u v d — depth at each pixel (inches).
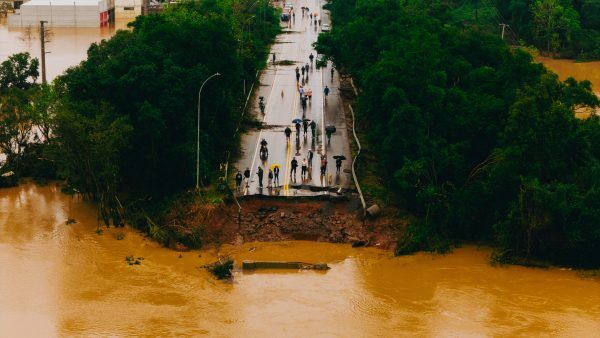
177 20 4281.5
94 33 7347.4
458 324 2306.8
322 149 3567.9
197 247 2822.3
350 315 2349.9
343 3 6136.8
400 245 2837.1
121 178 3134.8
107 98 3129.9
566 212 2706.7
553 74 3198.8
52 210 3120.1
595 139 3002.0
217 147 3462.1
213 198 2992.1
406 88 3208.7
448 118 3137.3
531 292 2541.8
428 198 2906.0
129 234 2898.6
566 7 7017.7
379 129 3198.8
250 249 2834.6
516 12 7116.1
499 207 2906.0
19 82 4566.9
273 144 3636.8
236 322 2284.7
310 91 4323.3
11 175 3405.5
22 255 2679.6
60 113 2896.2
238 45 4453.7
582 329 2285.9
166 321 2271.2
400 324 2299.5
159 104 3083.2
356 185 3144.7
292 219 2982.3
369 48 4057.6
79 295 2412.6
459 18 7347.4
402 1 5723.4
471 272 2687.0
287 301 2433.6
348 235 2920.8
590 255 2733.8
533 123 2842.0
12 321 2239.2
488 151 3120.1
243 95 4234.7
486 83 3417.8
